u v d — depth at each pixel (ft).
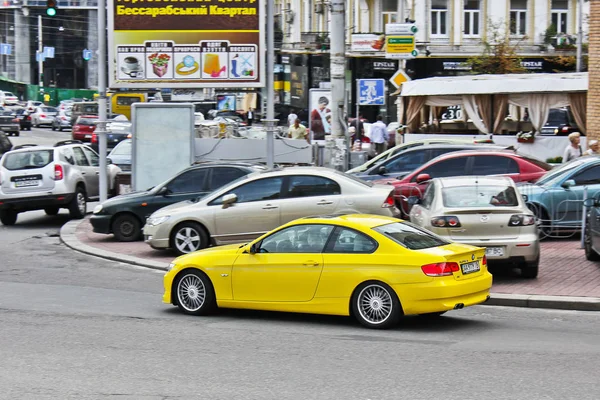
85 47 519.60
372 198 83.05
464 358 48.06
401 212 99.66
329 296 56.85
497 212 70.44
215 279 60.44
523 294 66.85
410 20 258.37
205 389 41.68
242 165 99.60
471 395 40.32
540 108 146.10
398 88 168.04
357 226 57.11
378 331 55.72
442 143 118.93
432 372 44.88
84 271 83.46
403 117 167.32
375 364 46.75
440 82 157.38
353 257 56.24
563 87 142.41
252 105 312.29
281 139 121.70
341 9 113.80
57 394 41.04
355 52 280.72
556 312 63.57
